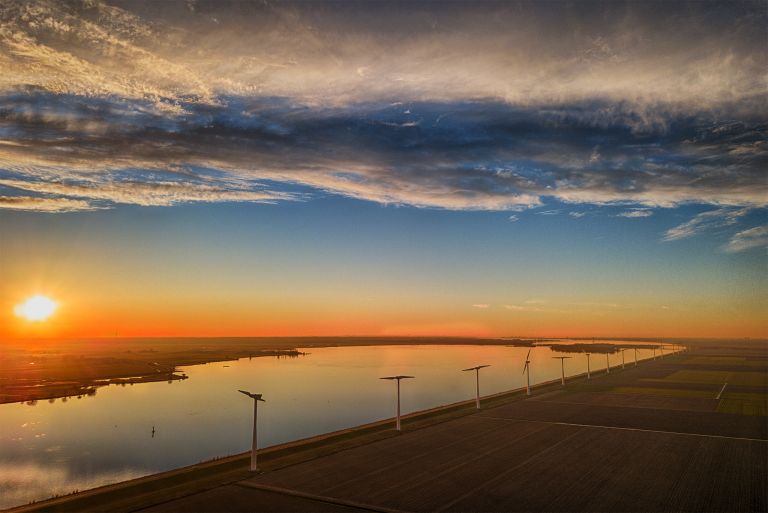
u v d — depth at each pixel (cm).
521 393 13625
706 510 4791
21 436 10325
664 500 5050
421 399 15075
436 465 6278
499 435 7988
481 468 6150
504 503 4991
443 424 8931
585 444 7375
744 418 9538
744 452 6894
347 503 4994
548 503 4981
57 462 8400
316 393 16500
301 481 5666
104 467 8106
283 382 19875
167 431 10681
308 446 7375
